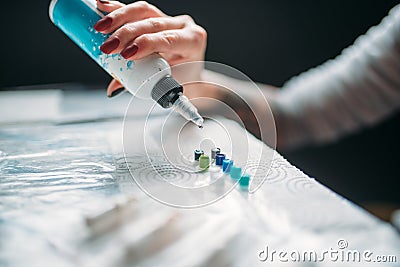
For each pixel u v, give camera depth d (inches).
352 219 15.7
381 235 14.7
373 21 45.4
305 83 37.0
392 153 48.2
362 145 48.0
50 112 28.2
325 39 45.9
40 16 40.6
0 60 41.0
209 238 14.4
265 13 44.9
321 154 47.4
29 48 41.2
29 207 16.2
